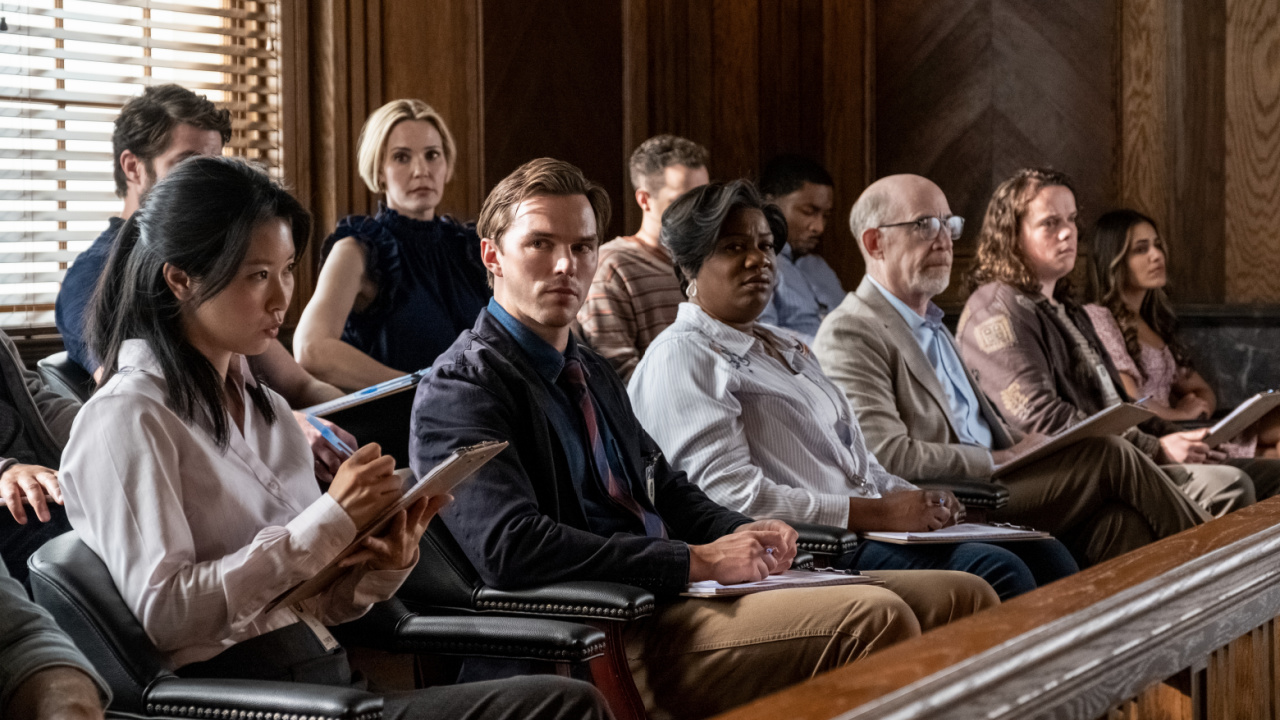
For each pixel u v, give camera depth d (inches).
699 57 221.9
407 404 104.7
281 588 65.1
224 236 68.1
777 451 108.3
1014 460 127.0
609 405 94.4
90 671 57.2
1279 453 163.6
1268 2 208.8
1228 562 59.3
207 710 60.1
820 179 207.3
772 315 193.2
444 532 83.7
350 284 131.3
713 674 82.9
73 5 146.0
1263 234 210.5
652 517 93.4
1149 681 52.8
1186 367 191.9
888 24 232.7
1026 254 157.3
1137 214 187.0
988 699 41.1
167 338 68.8
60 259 147.6
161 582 63.5
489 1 184.2
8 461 89.1
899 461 124.9
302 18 162.2
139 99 114.9
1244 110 211.5
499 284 91.1
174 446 67.1
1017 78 224.7
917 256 132.8
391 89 170.9
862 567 107.5
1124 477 124.8
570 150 200.1
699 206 110.2
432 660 83.1
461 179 181.2
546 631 73.0
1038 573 116.7
